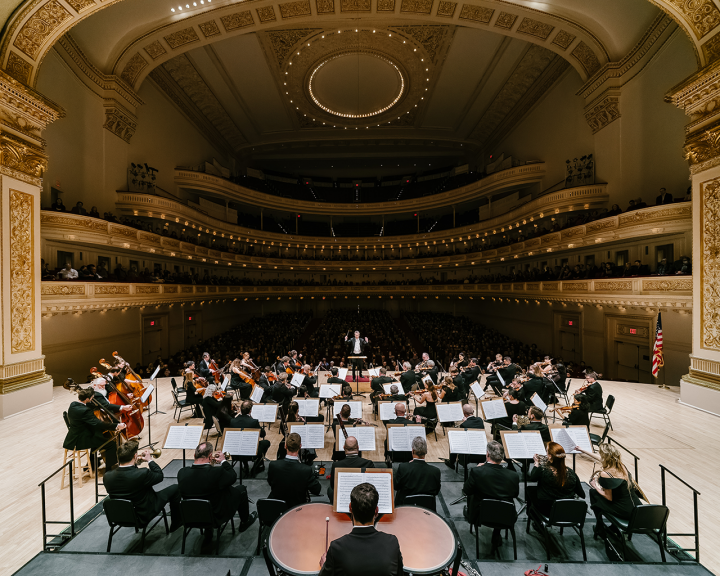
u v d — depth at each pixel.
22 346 10.37
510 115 30.38
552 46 20.70
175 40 20.72
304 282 38.53
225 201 35.50
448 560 3.35
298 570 3.22
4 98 9.71
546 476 4.76
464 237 33.44
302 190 44.00
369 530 2.88
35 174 10.78
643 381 17.03
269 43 24.75
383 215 41.97
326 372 14.31
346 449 4.91
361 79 29.28
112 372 7.71
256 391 8.27
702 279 10.52
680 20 10.06
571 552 4.72
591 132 20.91
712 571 4.41
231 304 35.84
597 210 20.48
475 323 35.84
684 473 6.79
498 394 11.13
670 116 15.84
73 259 17.27
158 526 5.24
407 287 37.09
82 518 5.33
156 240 21.75
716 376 10.12
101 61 19.33
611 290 15.98
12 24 9.55
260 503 4.61
